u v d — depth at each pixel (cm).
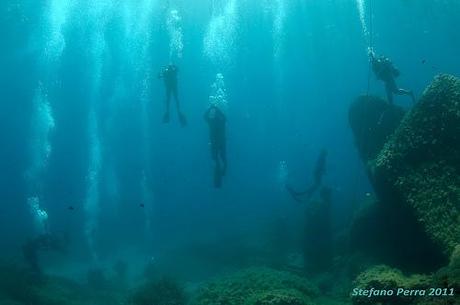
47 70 3822
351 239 860
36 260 1097
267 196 3184
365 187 2128
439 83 680
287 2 3216
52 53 3494
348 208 1733
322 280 830
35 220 3606
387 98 942
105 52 3919
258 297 597
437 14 3625
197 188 4300
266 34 3959
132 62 4262
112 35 3553
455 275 386
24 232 3045
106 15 3048
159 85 4791
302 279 741
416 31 4047
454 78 682
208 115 912
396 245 719
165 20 3281
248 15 3403
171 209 3438
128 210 3516
